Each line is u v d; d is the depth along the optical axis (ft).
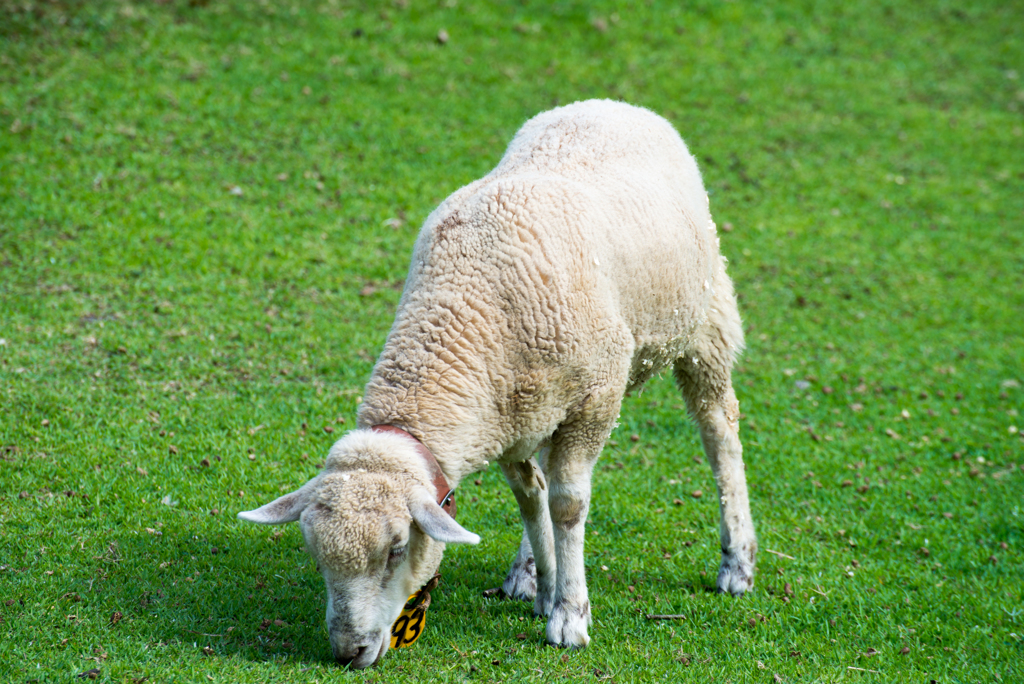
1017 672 16.90
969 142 47.93
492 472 23.22
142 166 35.01
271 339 27.37
